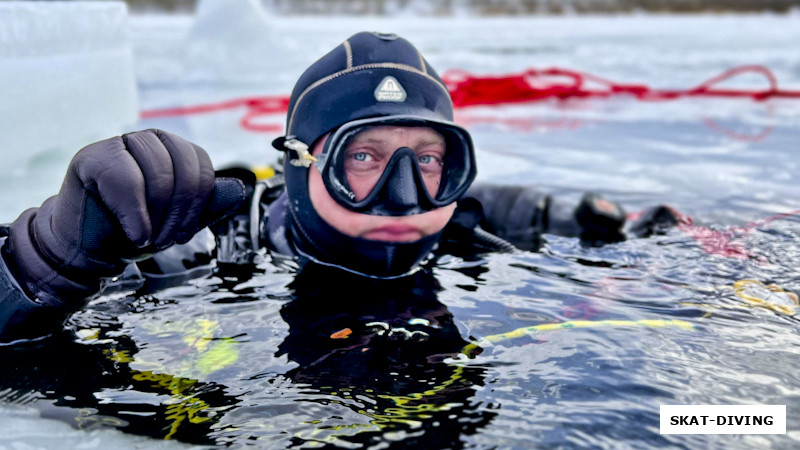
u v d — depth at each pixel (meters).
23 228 1.44
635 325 1.47
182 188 1.33
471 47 9.30
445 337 1.42
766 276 1.78
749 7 22.70
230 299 1.66
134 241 1.27
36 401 1.20
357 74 1.76
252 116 4.86
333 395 1.19
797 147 3.73
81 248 1.34
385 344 1.40
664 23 15.64
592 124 4.59
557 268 1.89
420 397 1.17
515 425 1.08
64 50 3.06
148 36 10.23
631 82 6.16
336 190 1.69
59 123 3.03
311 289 1.72
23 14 2.82
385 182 1.69
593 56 8.16
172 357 1.35
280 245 1.98
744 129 4.29
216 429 1.09
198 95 5.70
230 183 1.42
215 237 1.96
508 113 5.05
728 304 1.60
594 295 1.67
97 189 1.30
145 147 1.33
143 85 6.21
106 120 3.44
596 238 2.18
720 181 3.01
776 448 1.02
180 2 22.12
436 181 1.77
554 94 5.62
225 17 7.50
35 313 1.39
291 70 7.10
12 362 1.34
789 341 1.39
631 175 3.16
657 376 1.24
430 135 1.72
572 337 1.41
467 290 1.72
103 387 1.24
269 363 1.32
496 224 2.28
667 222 2.25
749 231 2.18
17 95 2.77
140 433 1.09
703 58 7.85
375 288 1.74
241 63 7.18
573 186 2.96
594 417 1.10
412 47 1.85
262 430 1.08
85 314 1.57
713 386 1.20
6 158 2.73
